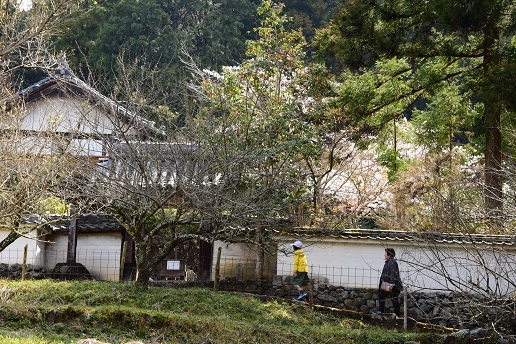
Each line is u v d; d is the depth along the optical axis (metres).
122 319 12.26
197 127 15.24
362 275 16.39
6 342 10.39
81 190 14.48
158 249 19.06
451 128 26.88
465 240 14.63
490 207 17.53
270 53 19.31
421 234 15.42
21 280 15.19
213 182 14.26
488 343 12.88
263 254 16.98
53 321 12.14
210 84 18.38
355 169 23.03
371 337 13.11
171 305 13.54
